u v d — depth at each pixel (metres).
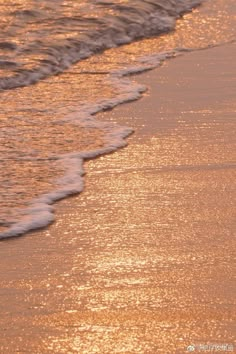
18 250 18.53
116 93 28.94
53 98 28.31
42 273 17.61
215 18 39.62
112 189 21.53
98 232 19.38
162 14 39.50
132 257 18.28
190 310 16.28
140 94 28.91
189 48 35.06
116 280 17.36
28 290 16.97
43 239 19.03
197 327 15.73
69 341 15.32
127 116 26.67
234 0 42.94
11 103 27.66
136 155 23.64
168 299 16.66
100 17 37.72
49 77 30.73
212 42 35.97
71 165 22.75
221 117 26.62
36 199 20.78
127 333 15.55
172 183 21.88
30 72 30.73
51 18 37.19
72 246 18.75
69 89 29.36
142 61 33.09
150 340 15.33
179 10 40.66
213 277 17.47
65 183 21.72
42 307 16.36
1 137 24.45
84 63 32.72
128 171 22.61
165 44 35.66
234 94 28.78
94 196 21.14
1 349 15.05
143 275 17.55
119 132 25.23
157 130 25.48
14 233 19.19
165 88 29.56
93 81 30.39
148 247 18.70
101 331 15.61
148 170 22.67
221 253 18.42
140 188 21.59
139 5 39.88
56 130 25.23
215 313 16.19
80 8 38.97
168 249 18.59
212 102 27.98
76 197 21.05
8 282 17.22
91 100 28.12
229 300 16.64
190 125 25.92
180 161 23.28
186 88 29.52
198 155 23.69
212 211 20.36
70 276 17.53
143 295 16.80
